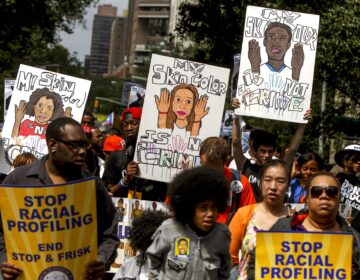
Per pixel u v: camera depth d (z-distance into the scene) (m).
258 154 7.80
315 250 4.91
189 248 4.82
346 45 20.78
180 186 4.81
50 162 4.96
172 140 7.96
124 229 7.65
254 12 8.21
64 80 8.88
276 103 8.16
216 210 4.83
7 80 10.27
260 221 5.92
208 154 6.46
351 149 8.15
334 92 25.42
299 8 20.48
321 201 5.15
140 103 12.54
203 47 22.48
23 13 31.56
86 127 10.79
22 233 4.66
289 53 8.20
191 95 8.02
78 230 4.70
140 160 7.90
